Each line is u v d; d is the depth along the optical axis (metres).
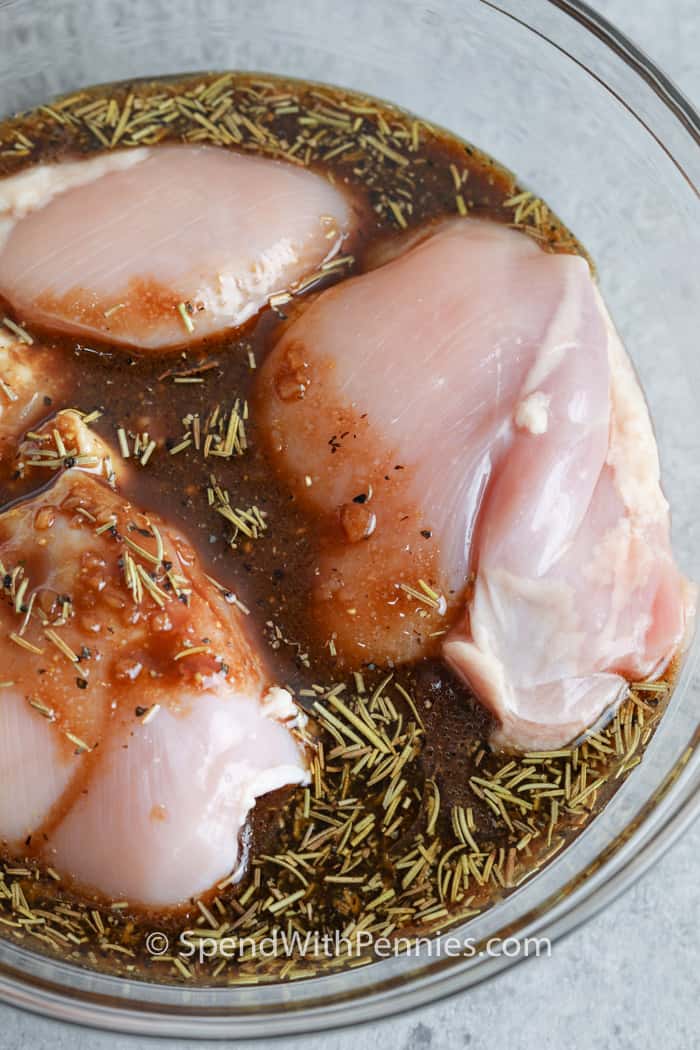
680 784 0.54
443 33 0.58
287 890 0.52
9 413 0.53
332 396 0.53
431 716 0.53
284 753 0.52
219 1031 0.51
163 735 0.50
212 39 0.58
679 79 0.61
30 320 0.54
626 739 0.54
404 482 0.52
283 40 0.58
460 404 0.52
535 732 0.53
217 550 0.53
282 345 0.54
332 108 0.58
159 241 0.54
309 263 0.55
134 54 0.58
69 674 0.50
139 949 0.52
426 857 0.53
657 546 0.53
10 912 0.52
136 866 0.51
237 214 0.54
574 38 0.57
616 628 0.53
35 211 0.54
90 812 0.51
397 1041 0.56
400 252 0.56
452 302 0.53
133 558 0.51
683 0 0.61
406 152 0.57
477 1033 0.56
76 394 0.54
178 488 0.53
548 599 0.52
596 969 0.57
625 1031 0.57
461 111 0.58
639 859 0.53
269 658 0.53
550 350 0.53
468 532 0.52
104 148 0.57
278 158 0.57
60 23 0.58
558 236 0.58
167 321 0.54
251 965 0.52
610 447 0.53
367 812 0.53
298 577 0.53
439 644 0.53
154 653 0.51
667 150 0.57
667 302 0.58
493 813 0.53
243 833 0.52
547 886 0.53
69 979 0.52
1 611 0.51
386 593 0.52
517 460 0.52
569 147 0.58
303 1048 0.56
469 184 0.57
